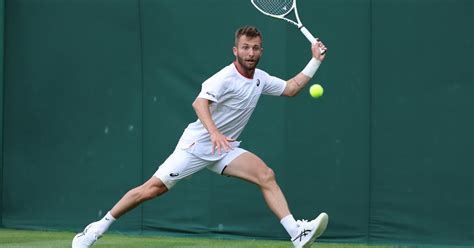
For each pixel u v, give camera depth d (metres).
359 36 22.75
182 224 24.19
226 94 16.53
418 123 22.38
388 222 22.62
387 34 22.56
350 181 22.86
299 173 23.19
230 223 23.73
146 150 24.53
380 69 22.62
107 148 25.03
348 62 22.84
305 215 23.14
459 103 22.08
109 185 24.97
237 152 17.20
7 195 26.16
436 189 22.25
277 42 23.20
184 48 24.11
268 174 17.00
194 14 24.03
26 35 25.89
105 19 25.02
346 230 22.92
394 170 22.55
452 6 22.12
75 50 25.38
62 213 25.55
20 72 25.95
